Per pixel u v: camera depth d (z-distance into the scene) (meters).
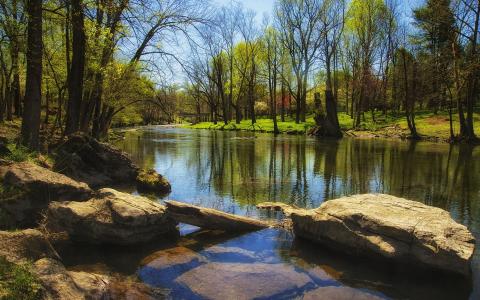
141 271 7.41
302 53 59.19
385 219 8.09
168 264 7.66
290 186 16.09
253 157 25.30
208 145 33.47
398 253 7.55
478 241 9.57
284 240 9.32
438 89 49.22
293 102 87.62
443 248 7.23
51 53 23.44
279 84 76.62
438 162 23.25
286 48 61.84
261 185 16.23
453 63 37.88
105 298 6.05
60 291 5.49
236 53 73.50
